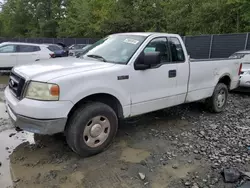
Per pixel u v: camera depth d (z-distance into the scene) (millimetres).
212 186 2951
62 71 3305
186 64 4629
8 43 11391
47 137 4176
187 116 5477
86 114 3336
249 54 9242
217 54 15797
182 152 3760
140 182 3006
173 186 2947
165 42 4375
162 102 4332
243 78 7645
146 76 3969
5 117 5113
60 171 3191
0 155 3566
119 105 3742
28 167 3273
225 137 4340
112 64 3738
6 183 2928
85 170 3223
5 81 9828
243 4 17328
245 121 5246
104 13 35562
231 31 19266
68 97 3125
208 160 3531
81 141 3357
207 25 20625
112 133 3711
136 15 29766
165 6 28516
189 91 4805
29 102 3090
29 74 3260
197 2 22281
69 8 42062
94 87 3336
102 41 4730
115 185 2938
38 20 46594
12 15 48531
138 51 3908
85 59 4188
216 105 5617
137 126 4777
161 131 4562
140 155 3639
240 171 3182
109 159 3502
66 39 35469
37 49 11961
